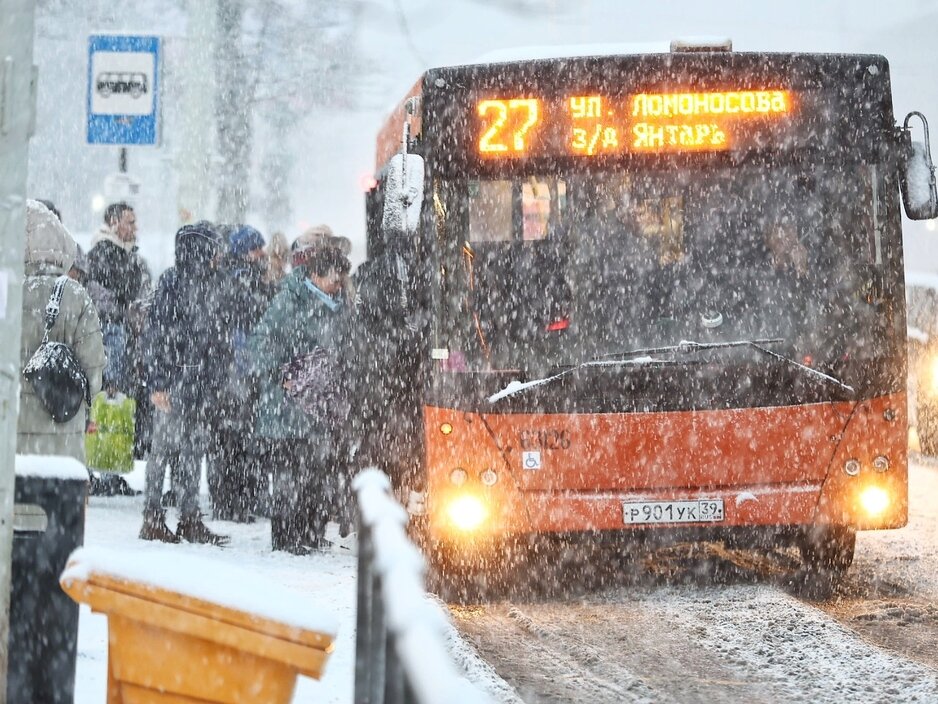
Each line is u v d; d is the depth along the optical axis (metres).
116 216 27.02
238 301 23.62
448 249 18.53
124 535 22.33
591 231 18.53
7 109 10.02
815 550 18.73
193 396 21.83
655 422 17.98
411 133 20.38
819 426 18.00
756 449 17.98
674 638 15.96
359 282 23.86
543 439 18.03
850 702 13.03
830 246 18.50
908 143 18.72
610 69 18.80
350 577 19.17
